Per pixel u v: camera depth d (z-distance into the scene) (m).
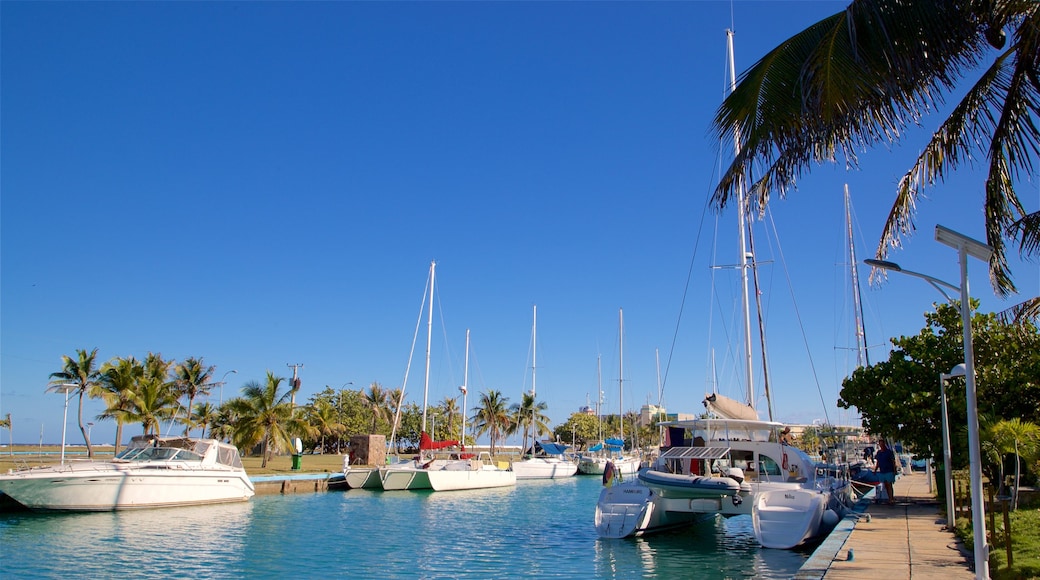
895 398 22.05
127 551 18.81
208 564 17.20
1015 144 10.79
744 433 21.88
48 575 15.79
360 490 38.72
